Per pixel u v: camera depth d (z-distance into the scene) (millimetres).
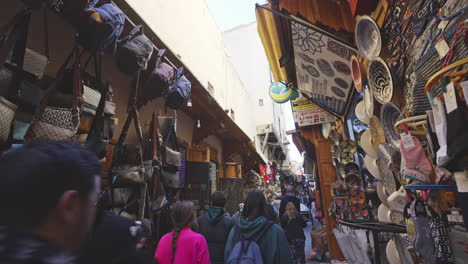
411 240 2023
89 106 1993
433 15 1809
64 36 2479
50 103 1722
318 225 12398
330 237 5852
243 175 10281
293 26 3797
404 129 1967
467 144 1148
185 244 1979
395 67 2445
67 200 478
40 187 448
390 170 2893
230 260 1730
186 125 5320
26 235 411
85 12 1745
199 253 1950
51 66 2305
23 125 1475
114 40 1942
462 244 1633
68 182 486
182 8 5109
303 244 4539
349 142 4957
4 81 1394
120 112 3229
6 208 427
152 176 2709
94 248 841
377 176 3281
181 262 1903
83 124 2066
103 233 905
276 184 18266
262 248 1815
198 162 4988
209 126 5523
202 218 2715
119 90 3256
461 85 1176
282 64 4770
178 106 3111
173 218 2152
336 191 5547
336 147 5590
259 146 13641
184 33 5078
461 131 1188
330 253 5730
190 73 3504
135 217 2395
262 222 1919
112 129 2195
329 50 3822
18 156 490
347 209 4785
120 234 947
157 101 4188
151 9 3809
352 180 4711
